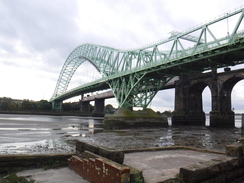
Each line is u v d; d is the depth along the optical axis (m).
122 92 65.25
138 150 11.91
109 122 57.25
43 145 21.45
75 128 47.59
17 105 157.25
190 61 44.81
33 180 6.95
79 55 116.75
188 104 74.06
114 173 5.71
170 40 51.12
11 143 22.38
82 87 99.62
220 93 63.75
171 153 11.38
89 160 7.06
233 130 51.81
